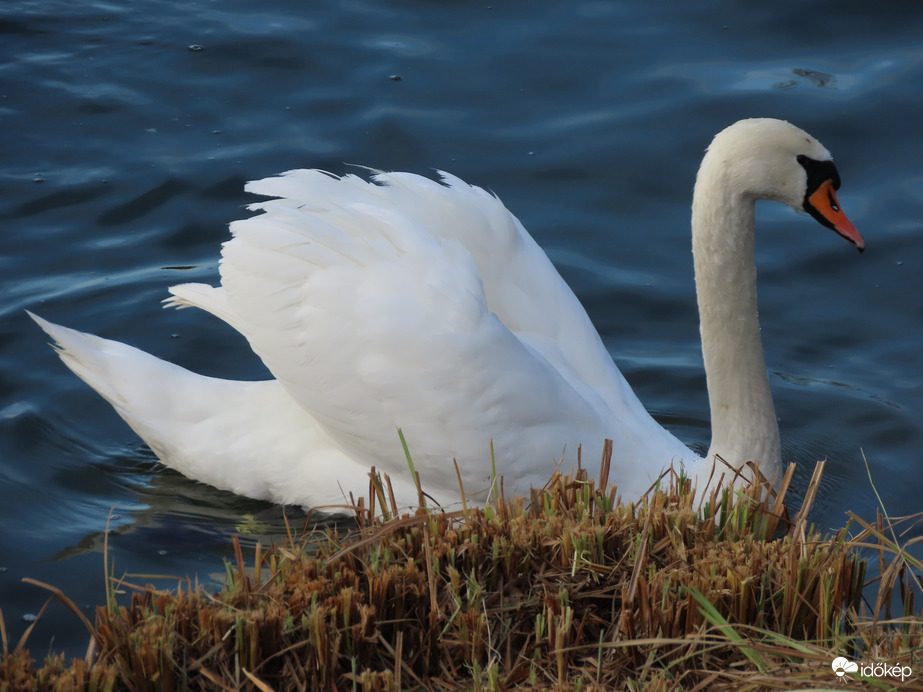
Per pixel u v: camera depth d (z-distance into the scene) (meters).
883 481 11.09
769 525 8.68
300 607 7.38
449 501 10.36
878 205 14.98
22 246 14.24
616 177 15.59
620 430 10.37
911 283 13.82
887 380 12.45
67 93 17.28
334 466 10.59
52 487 10.84
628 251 14.45
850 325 13.29
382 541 7.88
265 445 10.78
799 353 12.95
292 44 18.39
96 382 11.04
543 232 14.70
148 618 7.21
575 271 14.08
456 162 15.79
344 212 10.21
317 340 10.05
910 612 7.89
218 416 10.91
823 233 14.80
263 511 10.84
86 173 15.51
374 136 16.25
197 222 14.72
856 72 17.14
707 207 9.88
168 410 10.95
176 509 10.77
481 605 7.58
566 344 10.92
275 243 10.14
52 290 13.53
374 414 10.09
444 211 10.82
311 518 10.76
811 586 7.79
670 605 7.38
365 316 9.94
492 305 10.89
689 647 7.33
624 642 6.91
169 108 16.95
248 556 10.00
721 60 17.59
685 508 8.45
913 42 17.75
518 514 8.48
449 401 9.87
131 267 13.95
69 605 7.22
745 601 7.57
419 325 9.87
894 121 16.17
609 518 8.17
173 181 15.32
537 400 9.93
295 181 10.48
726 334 10.10
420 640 7.42
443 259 10.05
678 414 12.32
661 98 16.86
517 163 15.82
